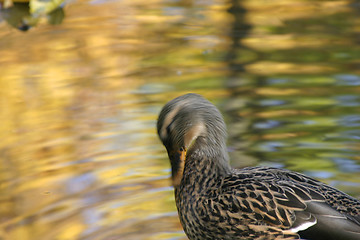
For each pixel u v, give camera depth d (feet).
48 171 31.89
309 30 49.80
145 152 33.45
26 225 27.91
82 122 36.24
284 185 24.54
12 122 36.45
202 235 25.46
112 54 45.83
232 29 50.60
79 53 46.09
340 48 45.88
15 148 33.91
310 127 35.01
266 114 36.58
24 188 30.55
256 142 33.81
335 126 35.19
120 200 29.66
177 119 24.93
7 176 31.50
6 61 44.65
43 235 27.14
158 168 32.17
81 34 49.85
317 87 39.68
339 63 43.29
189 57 45.06
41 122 36.45
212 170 25.35
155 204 29.43
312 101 37.88
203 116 25.13
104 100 38.63
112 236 27.12
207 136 25.27
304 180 25.13
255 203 24.20
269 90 39.50
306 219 23.50
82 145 34.06
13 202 29.55
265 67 42.98
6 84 41.24
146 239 26.96
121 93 39.60
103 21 52.85
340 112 36.65
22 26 51.49
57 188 30.55
